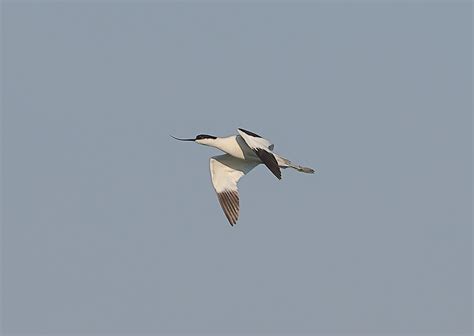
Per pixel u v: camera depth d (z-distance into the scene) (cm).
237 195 2970
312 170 2967
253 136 2869
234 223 2945
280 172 2773
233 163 3005
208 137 2989
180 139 3002
